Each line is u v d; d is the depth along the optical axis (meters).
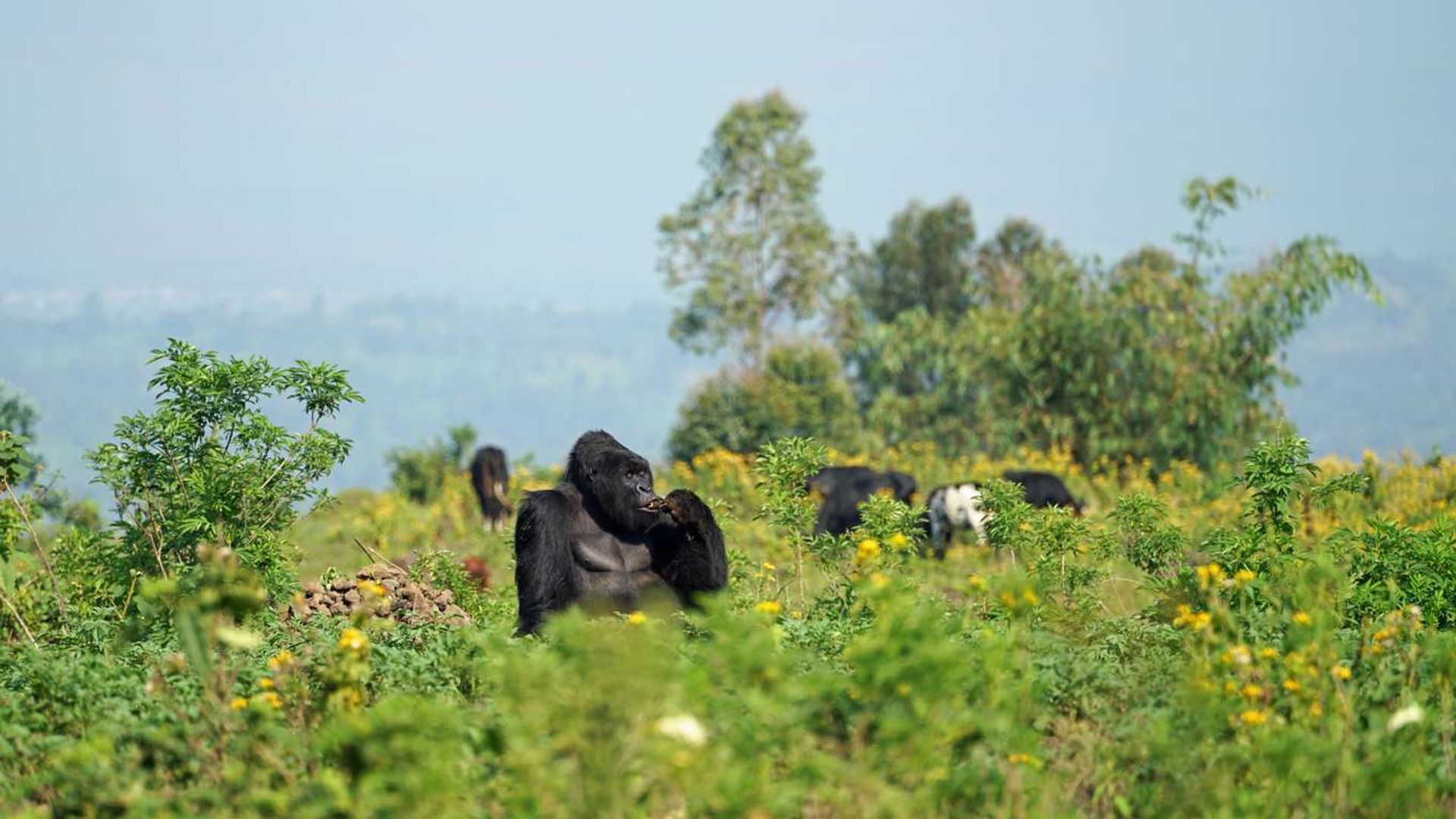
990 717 24.28
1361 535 45.75
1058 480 91.50
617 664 21.27
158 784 25.19
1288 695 28.33
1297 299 134.38
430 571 54.44
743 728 22.77
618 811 20.64
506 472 114.88
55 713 29.92
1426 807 24.61
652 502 40.06
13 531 48.38
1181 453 135.50
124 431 47.66
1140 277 140.38
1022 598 30.03
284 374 48.31
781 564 54.62
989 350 145.00
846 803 22.33
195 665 29.11
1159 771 26.03
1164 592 41.88
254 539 47.34
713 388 164.75
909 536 47.72
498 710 26.00
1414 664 30.52
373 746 22.08
